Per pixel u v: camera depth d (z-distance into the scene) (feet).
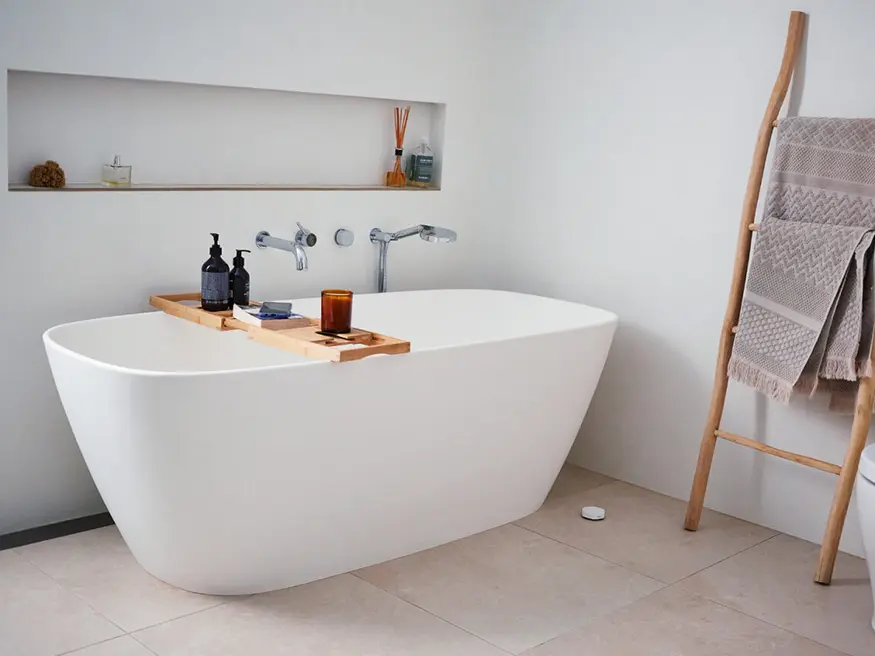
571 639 8.55
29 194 9.57
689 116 11.55
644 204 12.11
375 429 9.11
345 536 9.41
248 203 11.25
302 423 8.50
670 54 11.67
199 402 7.89
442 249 13.46
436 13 12.64
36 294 9.80
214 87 11.30
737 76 11.08
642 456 12.53
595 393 12.98
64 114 10.24
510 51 13.43
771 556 10.59
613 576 9.88
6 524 10.02
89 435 8.46
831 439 10.71
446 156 13.20
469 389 9.77
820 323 9.80
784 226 10.12
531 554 10.28
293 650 8.08
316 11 11.40
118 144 10.68
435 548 10.30
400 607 8.93
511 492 10.95
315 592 9.12
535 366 10.34
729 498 11.70
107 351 9.77
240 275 10.27
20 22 9.25
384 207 12.61
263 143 11.85
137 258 10.45
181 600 8.79
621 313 12.53
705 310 11.63
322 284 12.16
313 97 12.22
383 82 12.23
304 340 8.66
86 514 10.61
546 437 10.93
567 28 12.73
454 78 13.03
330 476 8.95
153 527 8.55
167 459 8.04
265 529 8.74
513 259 13.76
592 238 12.73
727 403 11.57
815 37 10.44
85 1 9.63
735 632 8.87
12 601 8.60
